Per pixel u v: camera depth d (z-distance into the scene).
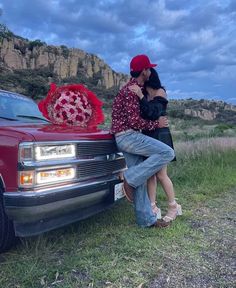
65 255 3.85
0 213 3.80
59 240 4.26
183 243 4.20
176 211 4.95
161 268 3.58
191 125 35.91
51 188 3.75
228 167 8.66
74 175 4.01
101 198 4.42
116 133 4.57
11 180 3.63
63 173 3.89
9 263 3.66
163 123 4.72
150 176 4.54
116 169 4.77
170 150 4.49
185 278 3.41
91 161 4.24
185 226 4.74
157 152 4.46
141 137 4.49
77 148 4.08
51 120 4.84
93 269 3.50
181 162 8.70
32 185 3.62
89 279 3.34
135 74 4.60
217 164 9.05
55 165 3.80
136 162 4.66
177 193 6.60
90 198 4.19
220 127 28.22
